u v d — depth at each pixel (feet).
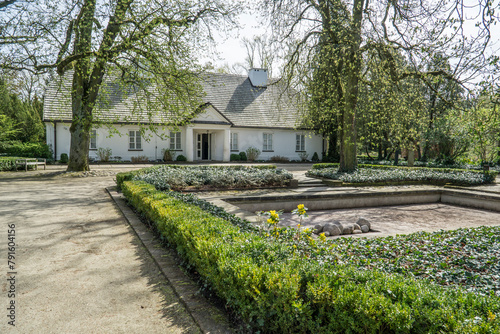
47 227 21.02
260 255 10.61
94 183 43.75
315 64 48.80
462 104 29.32
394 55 42.16
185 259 14.07
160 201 20.76
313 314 8.04
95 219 23.36
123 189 32.09
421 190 38.73
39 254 15.87
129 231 20.22
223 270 9.92
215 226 14.33
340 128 52.08
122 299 11.39
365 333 6.88
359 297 7.22
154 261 15.03
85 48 43.78
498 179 53.31
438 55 27.63
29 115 95.09
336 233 21.22
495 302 7.04
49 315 10.25
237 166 54.24
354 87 49.80
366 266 12.26
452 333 5.95
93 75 51.21
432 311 6.57
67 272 13.70
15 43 42.22
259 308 8.49
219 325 9.53
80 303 11.06
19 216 24.03
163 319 10.11
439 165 71.82
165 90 45.34
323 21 46.68
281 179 43.29
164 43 41.39
